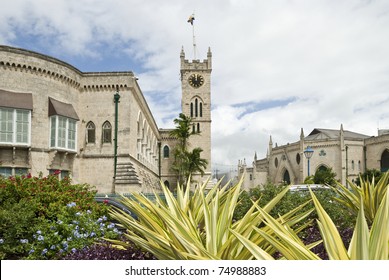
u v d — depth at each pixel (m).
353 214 9.95
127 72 35.72
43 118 30.59
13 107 28.55
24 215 9.05
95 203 11.15
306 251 3.38
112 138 35.16
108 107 35.56
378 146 86.88
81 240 8.00
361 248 3.10
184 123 62.59
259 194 12.20
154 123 64.50
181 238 4.16
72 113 32.94
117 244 6.75
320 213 3.67
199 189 6.84
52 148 30.72
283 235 3.61
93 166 34.91
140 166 43.16
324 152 90.25
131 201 6.19
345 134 105.56
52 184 11.23
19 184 10.53
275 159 108.25
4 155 28.61
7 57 28.89
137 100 41.25
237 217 11.59
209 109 78.88
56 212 9.49
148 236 4.84
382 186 8.54
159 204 5.98
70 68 33.41
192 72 80.12
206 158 76.56
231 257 4.29
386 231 3.16
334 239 3.44
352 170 88.38
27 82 29.94
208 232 4.65
